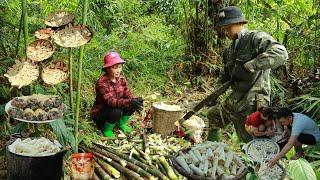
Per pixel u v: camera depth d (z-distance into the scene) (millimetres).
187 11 7047
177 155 3818
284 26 6613
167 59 7148
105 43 6848
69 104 4977
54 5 5984
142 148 4961
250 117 4363
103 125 5230
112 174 4430
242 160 3844
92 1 6660
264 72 4391
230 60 4500
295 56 6090
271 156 3895
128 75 6676
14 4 5133
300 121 4113
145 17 8195
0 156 4535
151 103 6125
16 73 4031
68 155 4508
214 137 4941
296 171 3682
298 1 6082
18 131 4227
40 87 4562
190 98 6430
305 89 5605
